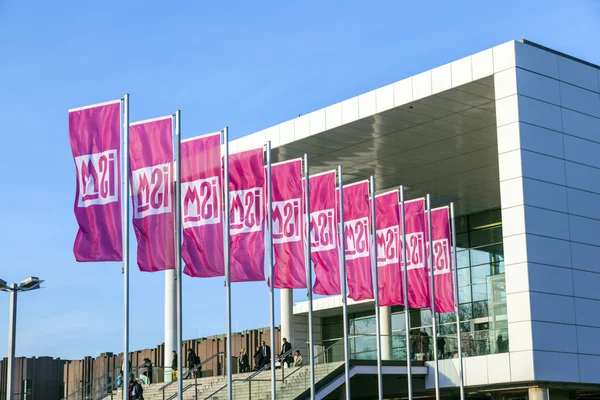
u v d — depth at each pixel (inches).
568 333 1413.6
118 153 931.3
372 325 2418.8
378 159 1764.3
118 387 1513.3
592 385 1456.7
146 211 964.0
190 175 1034.1
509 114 1428.4
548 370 1374.3
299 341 2504.9
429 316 2158.0
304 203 1191.6
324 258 1192.8
